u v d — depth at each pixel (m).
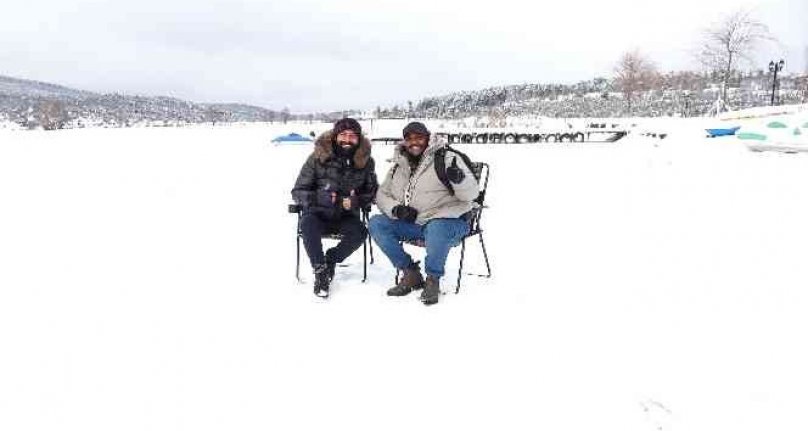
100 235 5.79
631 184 9.85
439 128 30.16
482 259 4.99
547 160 15.74
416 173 4.07
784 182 9.13
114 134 30.64
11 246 5.27
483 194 4.38
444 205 4.06
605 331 3.33
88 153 17.17
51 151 17.83
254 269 4.61
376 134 26.25
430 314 3.62
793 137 13.96
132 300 3.83
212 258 4.93
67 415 2.46
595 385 2.72
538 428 2.39
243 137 28.38
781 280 4.19
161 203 7.94
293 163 14.77
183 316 3.56
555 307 3.73
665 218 6.64
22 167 12.66
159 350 3.08
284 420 2.44
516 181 10.75
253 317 3.55
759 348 3.07
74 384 2.71
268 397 2.62
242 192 9.18
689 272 4.45
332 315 3.60
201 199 8.37
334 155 4.24
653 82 50.94
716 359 2.96
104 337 3.23
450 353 3.06
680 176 10.58
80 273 4.44
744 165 11.73
